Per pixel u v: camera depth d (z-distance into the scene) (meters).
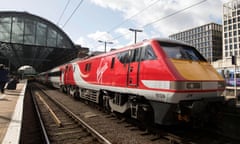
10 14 42.47
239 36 90.62
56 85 27.92
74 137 6.87
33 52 56.72
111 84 9.79
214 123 7.40
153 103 7.08
